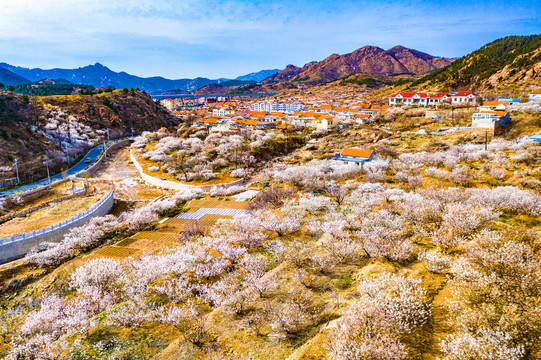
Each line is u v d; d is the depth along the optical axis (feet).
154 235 195.11
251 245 142.00
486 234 102.73
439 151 315.78
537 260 84.07
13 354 92.63
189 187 295.28
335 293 93.91
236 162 369.50
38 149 362.74
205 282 118.83
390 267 99.71
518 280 71.82
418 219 135.54
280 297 96.58
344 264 111.04
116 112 603.26
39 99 524.52
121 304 108.47
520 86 549.54
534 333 59.47
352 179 255.09
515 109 429.79
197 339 82.79
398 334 68.28
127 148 488.85
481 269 80.53
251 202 235.40
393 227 131.03
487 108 449.89
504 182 205.67
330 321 80.79
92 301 117.29
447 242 105.09
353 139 437.58
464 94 527.40
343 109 639.35
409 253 107.55
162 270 123.03
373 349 59.98
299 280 102.22
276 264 123.95
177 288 112.06
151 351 83.92
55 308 116.26
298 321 82.79
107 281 128.88
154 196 292.20
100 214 240.53
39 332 102.89
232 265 130.31
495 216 129.59
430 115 483.51
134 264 140.36
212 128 512.22
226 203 248.73
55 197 266.57
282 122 581.53
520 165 235.20
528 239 98.53
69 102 555.69
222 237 152.35
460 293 74.33
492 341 57.47
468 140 342.64
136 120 626.64
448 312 74.28
